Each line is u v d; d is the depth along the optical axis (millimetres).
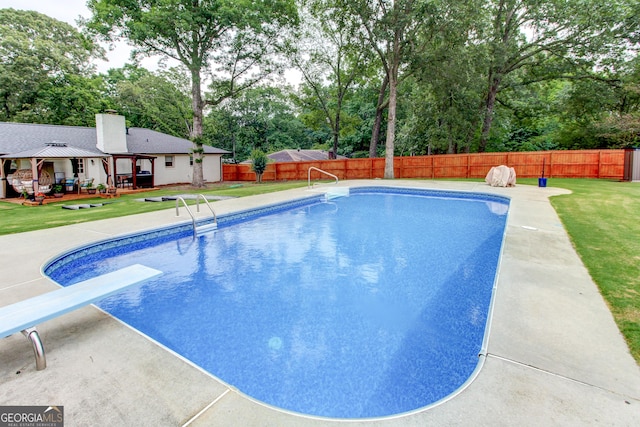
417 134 25953
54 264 5168
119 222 7809
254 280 5105
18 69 23453
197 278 5219
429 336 3471
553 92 30438
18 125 17375
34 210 11375
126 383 2281
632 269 4281
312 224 8953
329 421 1921
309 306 4211
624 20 16875
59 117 25438
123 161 18844
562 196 10938
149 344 2791
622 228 6520
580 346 2576
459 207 11359
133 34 15203
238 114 43156
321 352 3211
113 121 17938
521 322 2957
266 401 2574
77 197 14430
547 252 5062
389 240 7289
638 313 3100
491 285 4812
